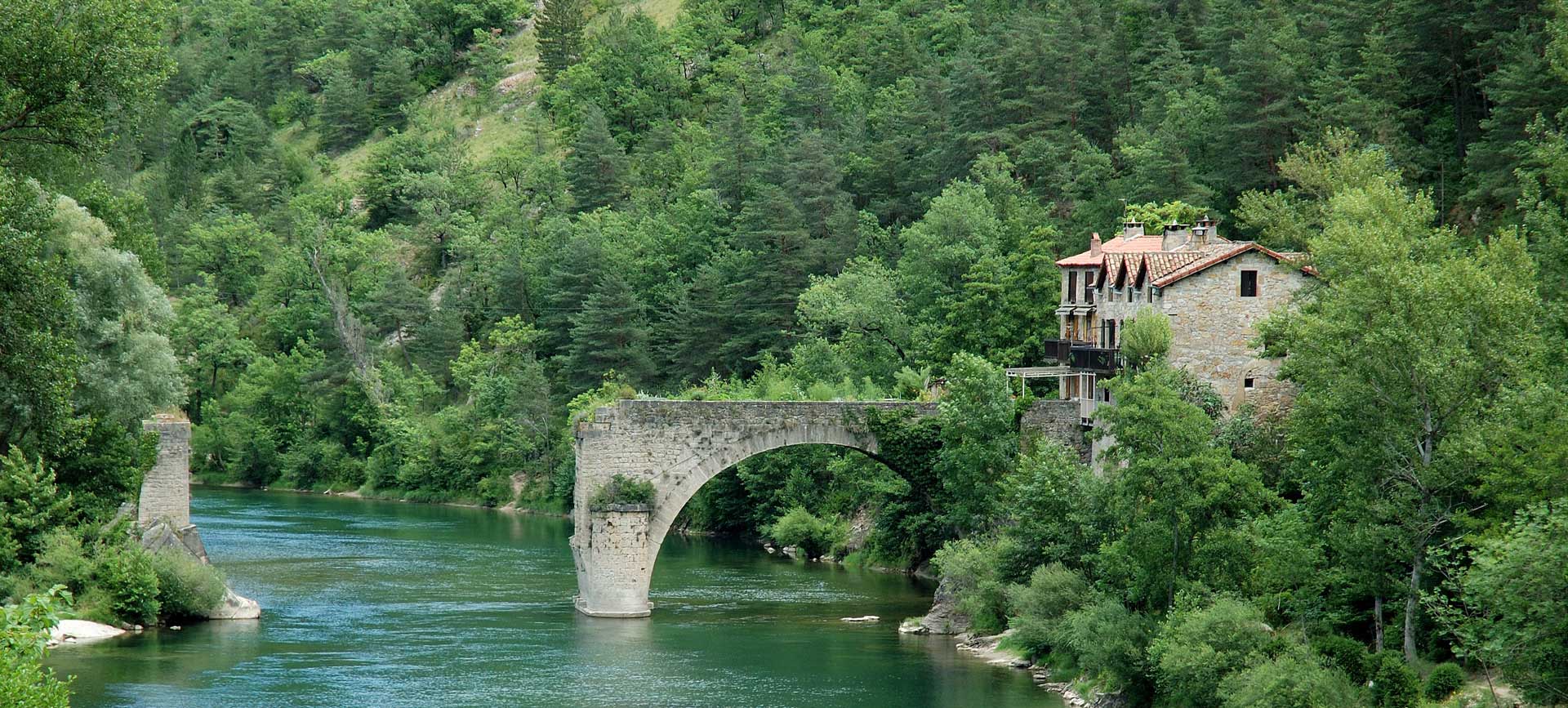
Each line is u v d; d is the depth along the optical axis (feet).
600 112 607.78
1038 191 407.23
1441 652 153.38
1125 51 456.45
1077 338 286.46
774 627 231.50
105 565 225.76
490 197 651.66
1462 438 147.33
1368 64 310.04
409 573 294.25
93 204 282.97
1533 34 268.62
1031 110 443.73
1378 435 154.20
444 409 497.87
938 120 468.75
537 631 226.58
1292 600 163.43
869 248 432.66
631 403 241.55
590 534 241.35
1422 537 150.61
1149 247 271.49
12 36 152.76
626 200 589.32
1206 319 226.79
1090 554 190.70
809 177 463.42
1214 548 170.71
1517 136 263.29
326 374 525.34
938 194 449.89
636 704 178.09
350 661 203.00
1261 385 226.17
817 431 246.47
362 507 449.89
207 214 652.07
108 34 161.79
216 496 483.10
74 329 222.89
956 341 323.98
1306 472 169.99
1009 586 205.98
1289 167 273.95
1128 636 170.60
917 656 208.33
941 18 605.31
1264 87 332.80
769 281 423.64
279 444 531.09
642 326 449.06
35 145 174.91
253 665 199.21
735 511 379.35
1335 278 192.75
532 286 514.68
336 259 595.06
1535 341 161.48
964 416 241.14
